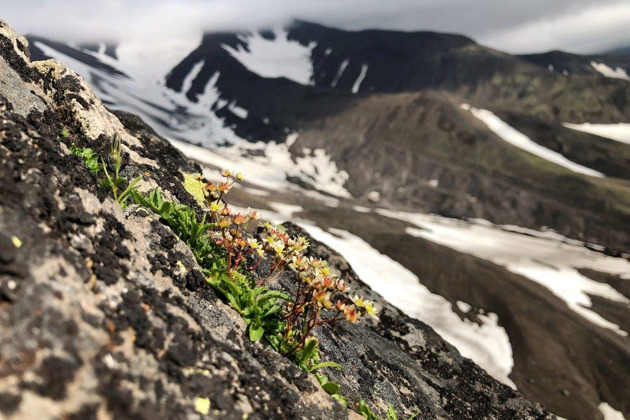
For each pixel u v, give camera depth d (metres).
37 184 4.34
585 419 51.34
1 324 3.04
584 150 180.88
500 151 167.88
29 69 7.98
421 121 190.88
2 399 2.75
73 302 3.53
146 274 5.07
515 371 58.19
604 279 91.06
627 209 133.25
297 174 170.00
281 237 6.50
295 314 6.29
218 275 6.22
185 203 8.57
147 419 3.29
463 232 118.19
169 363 3.89
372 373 9.09
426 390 10.97
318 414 5.26
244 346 5.47
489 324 67.94
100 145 7.51
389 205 148.88
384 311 14.56
